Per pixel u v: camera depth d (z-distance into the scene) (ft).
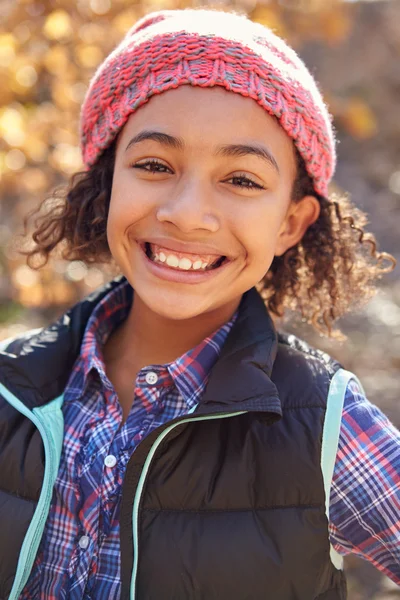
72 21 8.71
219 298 4.86
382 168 24.03
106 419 5.02
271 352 4.90
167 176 4.64
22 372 5.22
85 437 4.99
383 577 9.20
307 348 5.38
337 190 8.36
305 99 4.87
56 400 5.20
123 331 5.64
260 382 4.63
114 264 6.27
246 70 4.60
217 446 4.67
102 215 5.40
